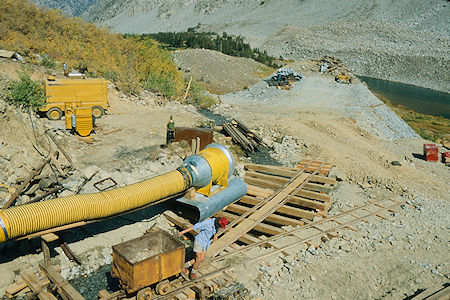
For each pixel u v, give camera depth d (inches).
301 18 6117.1
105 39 1395.2
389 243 523.2
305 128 1054.4
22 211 362.3
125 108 940.6
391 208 629.9
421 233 558.9
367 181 748.0
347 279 439.8
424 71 3346.5
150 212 528.1
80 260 427.8
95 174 548.7
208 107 1224.2
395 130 1291.8
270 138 976.9
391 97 2461.9
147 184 460.4
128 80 1095.0
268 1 7504.9
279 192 642.8
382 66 3659.0
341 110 1363.2
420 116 1862.7
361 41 4539.9
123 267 342.0
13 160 508.4
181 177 488.4
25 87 657.0
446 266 475.2
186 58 2600.9
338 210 616.4
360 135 1103.6
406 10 5319.9
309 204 606.5
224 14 7785.4
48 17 1306.6
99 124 797.2
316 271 448.8
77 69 1026.1
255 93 1702.8
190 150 722.2
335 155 851.4
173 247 381.7
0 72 783.7
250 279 417.1
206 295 377.1
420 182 758.5
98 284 402.9
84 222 409.4
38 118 655.8
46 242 384.8
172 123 717.3
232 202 571.8
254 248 478.0
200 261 386.9
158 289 354.0
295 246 491.8
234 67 2536.9
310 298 403.9
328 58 2219.5
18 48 962.7
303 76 1950.1
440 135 1487.5
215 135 874.1
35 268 405.1
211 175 523.5
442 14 4940.9
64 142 636.7
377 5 5753.0
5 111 547.5
